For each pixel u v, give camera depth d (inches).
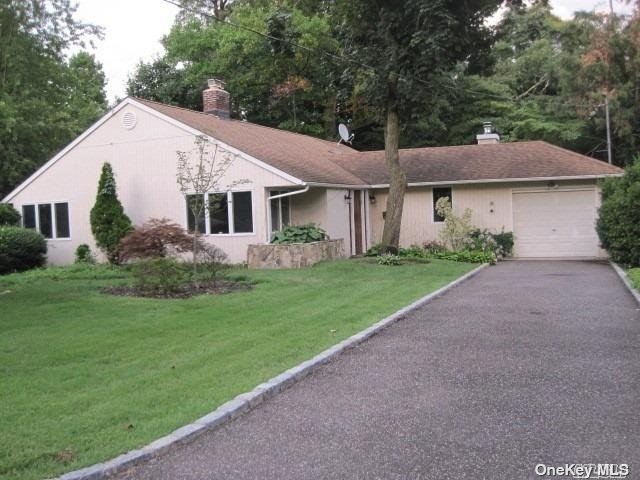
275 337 330.6
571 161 872.9
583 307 417.1
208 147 753.6
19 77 561.3
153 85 1549.0
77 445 182.2
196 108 1526.8
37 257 821.9
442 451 180.9
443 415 211.3
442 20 671.8
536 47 1600.6
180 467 173.8
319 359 282.4
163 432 193.2
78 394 232.5
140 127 794.8
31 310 423.2
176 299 468.8
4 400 225.1
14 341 326.3
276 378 251.3
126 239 626.8
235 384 242.4
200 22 1519.4
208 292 503.8
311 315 393.1
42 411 212.4
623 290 494.3
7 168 1093.8
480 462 172.7
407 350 306.5
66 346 313.6
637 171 670.5
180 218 775.1
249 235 738.8
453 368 270.8
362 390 242.7
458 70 1360.7
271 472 169.6
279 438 194.2
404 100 770.2
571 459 173.3
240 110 1521.9
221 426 205.3
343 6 758.5
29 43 550.3
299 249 669.9
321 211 790.5
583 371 260.7
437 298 471.5
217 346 310.3
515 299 459.5
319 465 173.5
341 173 890.7
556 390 235.6
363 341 329.1
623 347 301.0
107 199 776.9
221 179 750.5
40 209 870.4
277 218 767.7
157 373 261.1
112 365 277.0
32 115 665.0
